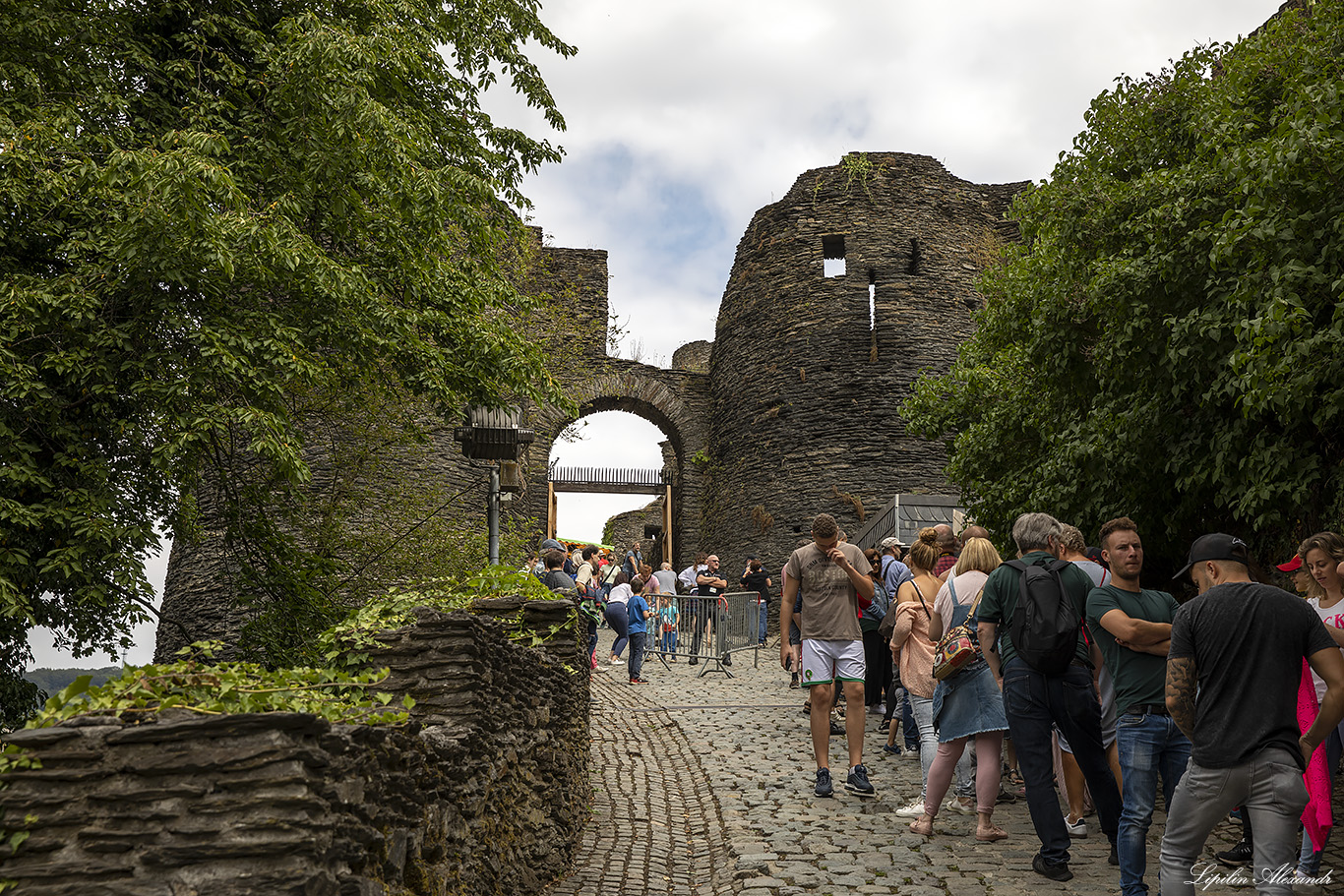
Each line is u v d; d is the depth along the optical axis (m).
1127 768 4.42
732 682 14.52
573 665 6.51
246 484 11.12
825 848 5.76
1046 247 10.23
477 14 11.97
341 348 10.19
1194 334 7.25
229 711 2.47
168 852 2.16
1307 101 6.16
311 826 2.23
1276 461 6.98
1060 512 9.96
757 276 30.55
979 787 5.82
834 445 27.81
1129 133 9.73
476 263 12.56
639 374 32.84
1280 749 3.49
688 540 32.47
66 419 8.77
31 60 8.88
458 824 3.61
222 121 9.66
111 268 8.23
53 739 2.24
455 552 14.58
